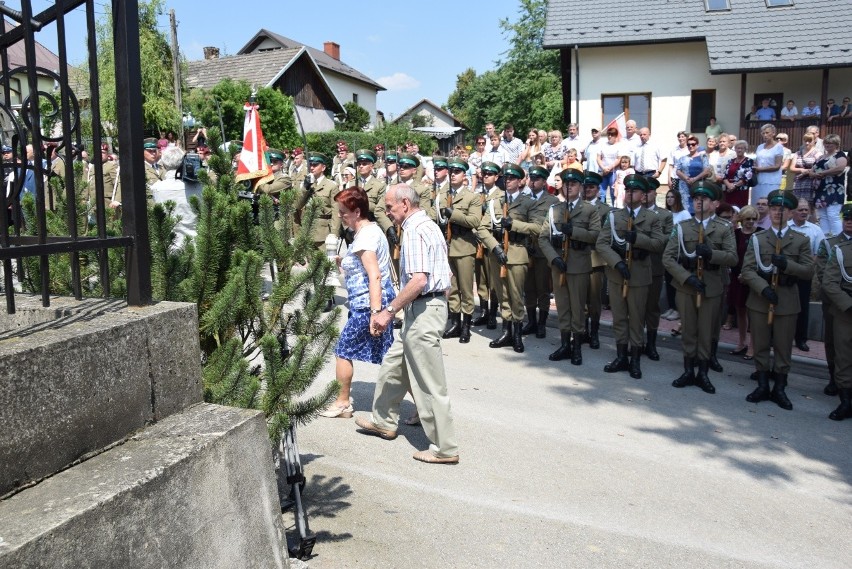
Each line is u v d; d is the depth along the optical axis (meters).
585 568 3.63
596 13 20.28
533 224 7.65
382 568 3.58
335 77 42.25
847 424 5.85
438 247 4.70
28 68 2.08
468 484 4.55
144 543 1.89
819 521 4.21
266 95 22.38
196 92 22.19
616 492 4.51
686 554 3.80
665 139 19.89
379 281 4.83
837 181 9.77
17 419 1.79
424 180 11.34
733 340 8.06
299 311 3.46
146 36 20.84
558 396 6.38
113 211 4.23
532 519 4.12
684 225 6.63
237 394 2.90
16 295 2.60
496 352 7.79
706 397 6.46
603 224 7.22
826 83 17.88
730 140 11.45
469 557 3.71
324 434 5.29
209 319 2.97
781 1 19.12
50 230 3.52
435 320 4.69
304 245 3.58
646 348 7.74
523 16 35.62
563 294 7.36
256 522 2.34
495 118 35.50
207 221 3.22
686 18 19.48
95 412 2.02
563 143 14.19
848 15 18.53
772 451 5.25
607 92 20.03
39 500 1.76
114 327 2.09
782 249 6.23
